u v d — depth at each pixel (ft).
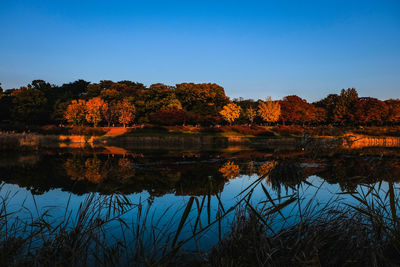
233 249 10.43
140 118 208.95
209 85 254.47
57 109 201.87
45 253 10.43
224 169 43.04
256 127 178.09
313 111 213.66
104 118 194.90
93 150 82.94
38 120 199.21
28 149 76.33
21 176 35.09
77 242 10.67
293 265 8.95
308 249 9.39
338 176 33.19
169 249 11.96
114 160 55.57
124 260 11.03
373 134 162.30
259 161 53.98
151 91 214.69
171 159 58.54
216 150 88.38
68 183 30.45
